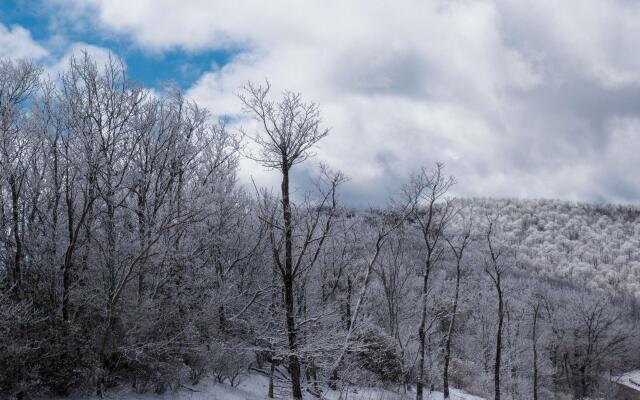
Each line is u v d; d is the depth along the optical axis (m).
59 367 11.90
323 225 17.00
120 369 14.20
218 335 17.77
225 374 18.27
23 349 10.93
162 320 14.91
